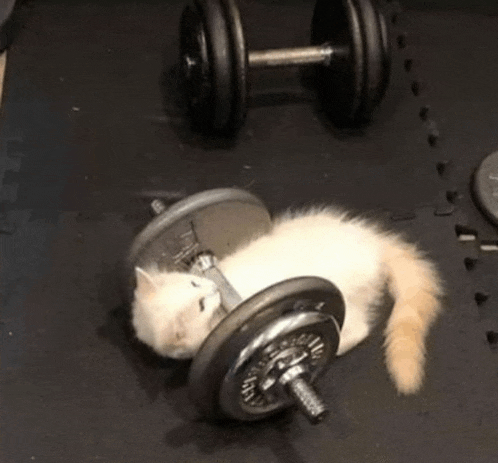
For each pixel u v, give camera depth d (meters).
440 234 1.28
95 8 1.54
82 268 1.22
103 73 1.44
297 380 0.98
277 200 1.31
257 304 0.92
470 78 1.49
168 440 1.08
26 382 1.12
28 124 1.37
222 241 1.13
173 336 1.04
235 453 1.07
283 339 0.95
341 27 1.29
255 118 1.41
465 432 1.10
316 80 1.45
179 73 1.43
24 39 1.48
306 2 1.57
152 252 1.07
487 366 1.15
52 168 1.33
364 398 1.12
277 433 1.09
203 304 1.03
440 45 1.53
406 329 1.12
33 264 1.22
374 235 1.21
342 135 1.39
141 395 1.11
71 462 1.06
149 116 1.40
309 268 1.11
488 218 1.30
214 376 0.95
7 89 1.42
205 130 1.38
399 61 1.50
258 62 1.33
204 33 1.23
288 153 1.37
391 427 1.10
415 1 1.60
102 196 1.30
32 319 1.17
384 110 1.42
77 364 1.14
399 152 1.37
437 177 1.35
